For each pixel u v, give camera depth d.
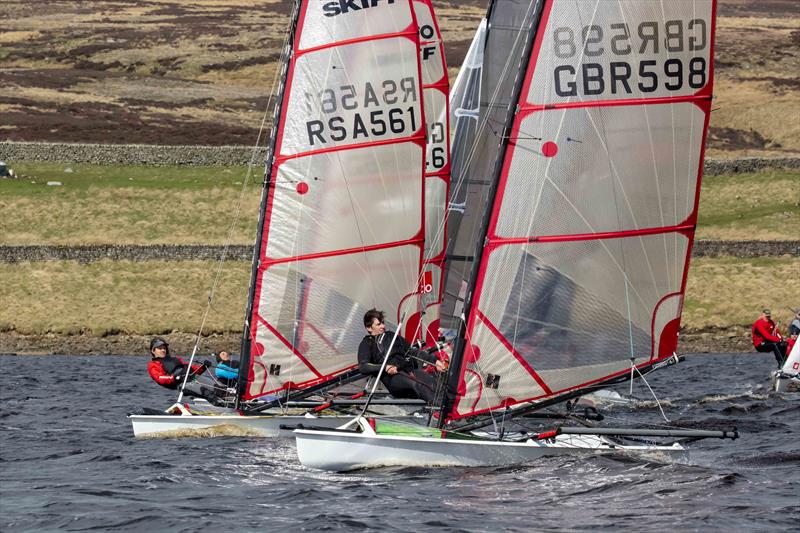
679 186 61.19
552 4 59.69
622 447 63.56
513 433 65.69
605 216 60.69
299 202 80.12
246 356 80.81
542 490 55.66
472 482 57.84
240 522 49.62
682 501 53.38
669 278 61.56
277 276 80.25
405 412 81.00
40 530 48.72
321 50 79.88
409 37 80.69
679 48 60.50
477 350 60.91
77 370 167.25
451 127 97.38
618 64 60.28
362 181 80.25
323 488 57.34
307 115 80.06
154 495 56.72
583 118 60.22
